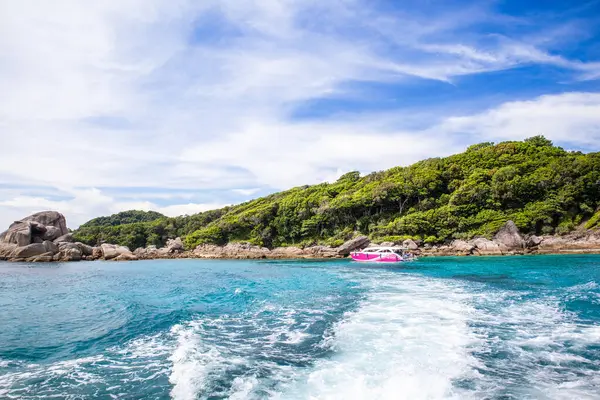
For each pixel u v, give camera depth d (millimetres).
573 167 63625
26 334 12891
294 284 26688
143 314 16219
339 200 85562
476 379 7750
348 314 14852
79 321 15008
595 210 61000
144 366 9281
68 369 9133
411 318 13695
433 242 65688
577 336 11203
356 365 8688
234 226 97125
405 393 6984
